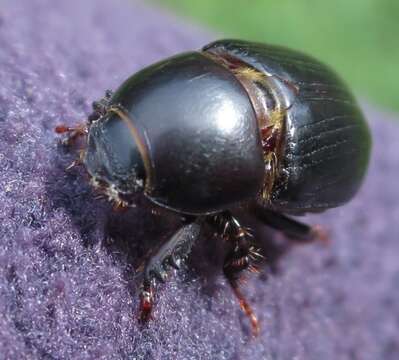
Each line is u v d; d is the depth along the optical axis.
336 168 0.06
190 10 0.13
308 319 0.06
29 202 0.05
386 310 0.07
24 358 0.05
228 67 0.06
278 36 0.13
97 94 0.06
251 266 0.06
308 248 0.07
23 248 0.05
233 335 0.06
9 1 0.07
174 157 0.05
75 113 0.06
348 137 0.06
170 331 0.06
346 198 0.06
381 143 0.08
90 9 0.07
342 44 0.13
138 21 0.07
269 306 0.06
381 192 0.07
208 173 0.05
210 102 0.05
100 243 0.05
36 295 0.05
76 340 0.05
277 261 0.06
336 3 0.13
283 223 0.06
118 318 0.05
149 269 0.06
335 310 0.07
